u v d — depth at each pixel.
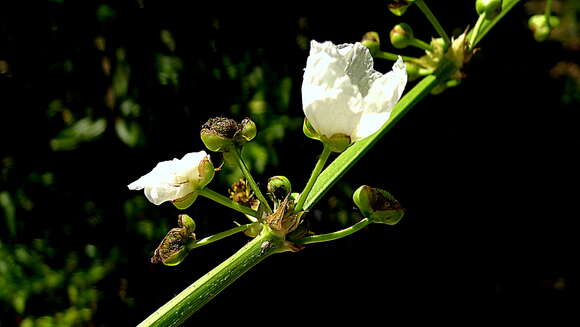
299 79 0.53
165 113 0.50
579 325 0.65
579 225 0.68
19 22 0.49
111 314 0.54
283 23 0.52
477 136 0.62
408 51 0.54
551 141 0.67
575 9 0.95
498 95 0.64
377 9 0.53
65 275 0.53
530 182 0.66
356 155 0.26
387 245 0.61
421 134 0.60
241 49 0.51
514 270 0.67
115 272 0.53
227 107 0.51
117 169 0.51
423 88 0.28
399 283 0.62
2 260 0.52
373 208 0.23
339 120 0.22
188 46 0.50
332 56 0.22
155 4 0.49
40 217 0.52
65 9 0.49
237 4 0.51
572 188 0.67
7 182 0.51
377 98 0.22
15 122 0.50
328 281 0.60
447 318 0.62
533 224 0.67
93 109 0.50
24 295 0.53
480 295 0.64
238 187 0.24
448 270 0.63
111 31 0.49
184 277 0.54
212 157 0.51
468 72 0.59
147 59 0.49
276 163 0.52
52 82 0.50
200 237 0.53
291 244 0.23
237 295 0.58
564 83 0.69
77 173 0.51
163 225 0.53
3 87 0.50
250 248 0.23
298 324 0.59
